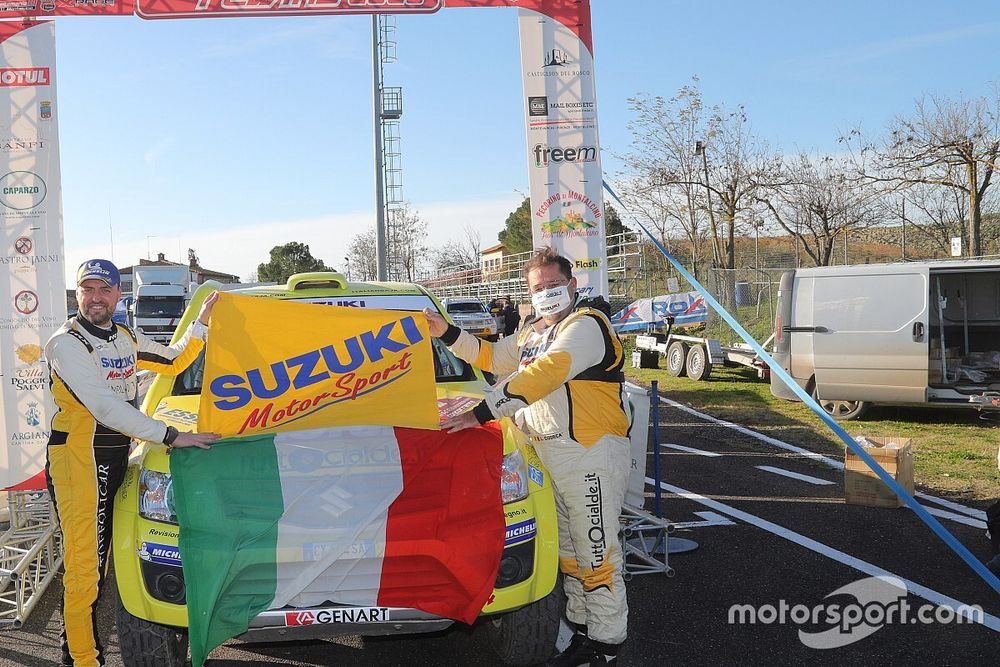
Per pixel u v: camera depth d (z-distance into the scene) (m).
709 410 11.95
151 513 3.51
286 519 3.40
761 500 7.05
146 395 4.57
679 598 4.89
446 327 4.11
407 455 3.63
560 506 3.93
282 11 7.32
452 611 3.44
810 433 10.02
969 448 8.85
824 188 27.94
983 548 5.68
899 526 6.22
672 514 6.66
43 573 5.39
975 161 21.66
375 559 3.39
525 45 7.75
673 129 28.23
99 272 3.77
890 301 10.25
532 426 3.85
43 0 6.84
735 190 27.86
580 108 7.81
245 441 3.65
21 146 6.25
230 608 3.34
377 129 24.88
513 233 61.91
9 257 6.26
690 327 19.84
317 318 3.70
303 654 4.29
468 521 3.51
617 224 44.28
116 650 4.34
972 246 21.73
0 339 6.25
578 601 4.07
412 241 55.78
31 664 4.16
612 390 3.77
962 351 11.45
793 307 10.92
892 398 10.28
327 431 3.73
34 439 6.25
